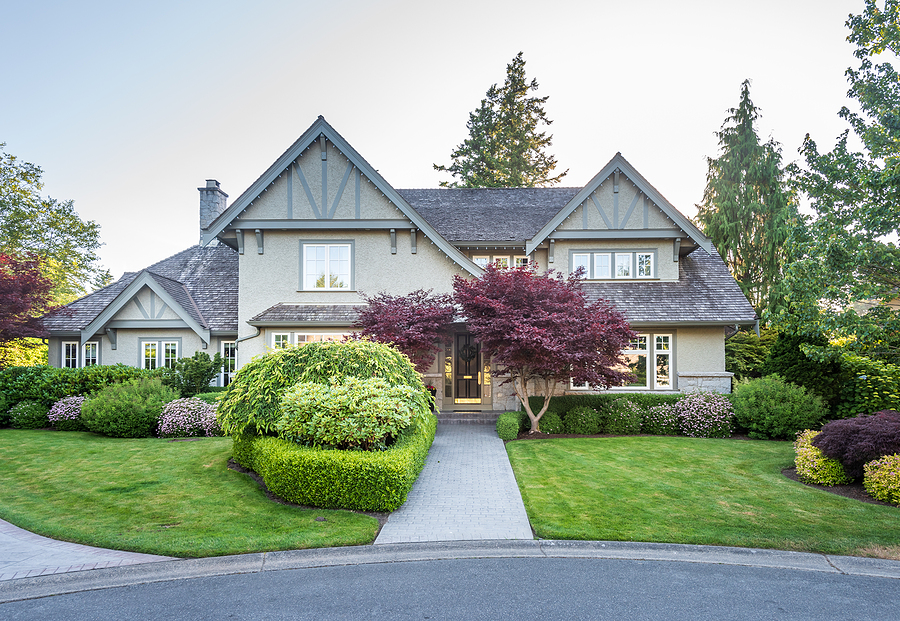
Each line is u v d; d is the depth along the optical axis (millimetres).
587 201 16609
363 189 16172
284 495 7395
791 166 10656
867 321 9672
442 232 17359
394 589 4836
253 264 16391
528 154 36594
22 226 29062
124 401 12352
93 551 5703
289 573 5203
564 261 16766
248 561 5473
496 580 5047
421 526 6574
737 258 27938
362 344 9750
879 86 9664
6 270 16000
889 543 5934
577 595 4715
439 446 12000
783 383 12836
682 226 16125
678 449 11391
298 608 4461
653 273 16703
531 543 5996
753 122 28156
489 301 12461
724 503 7461
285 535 6109
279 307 16031
